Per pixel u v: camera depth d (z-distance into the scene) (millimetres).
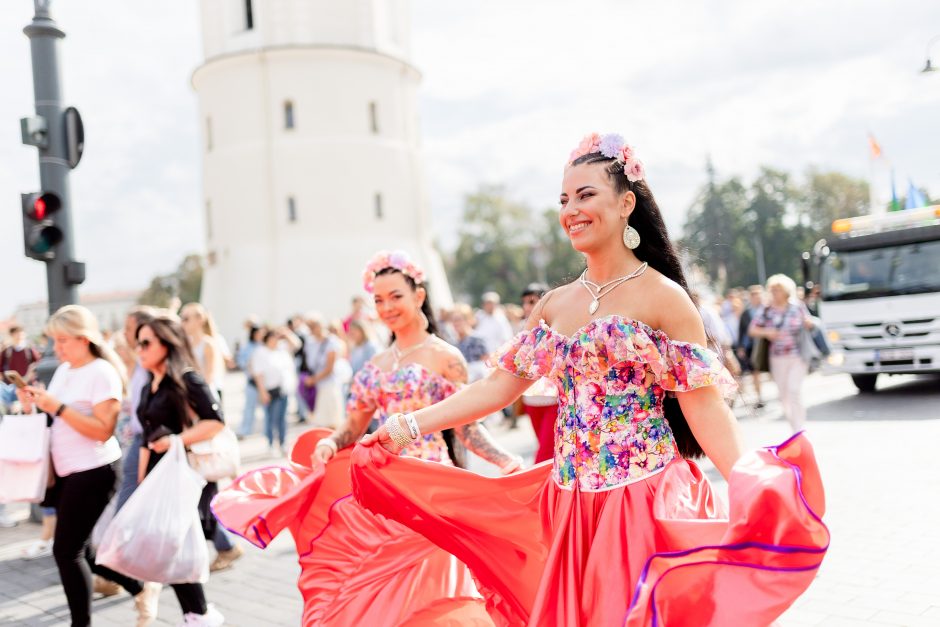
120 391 4797
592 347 2557
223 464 4867
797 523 2047
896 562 4930
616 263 2639
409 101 44844
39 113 8031
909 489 6535
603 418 2588
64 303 8078
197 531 4371
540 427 5234
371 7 42094
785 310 9094
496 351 2877
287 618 4910
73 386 4770
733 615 2084
